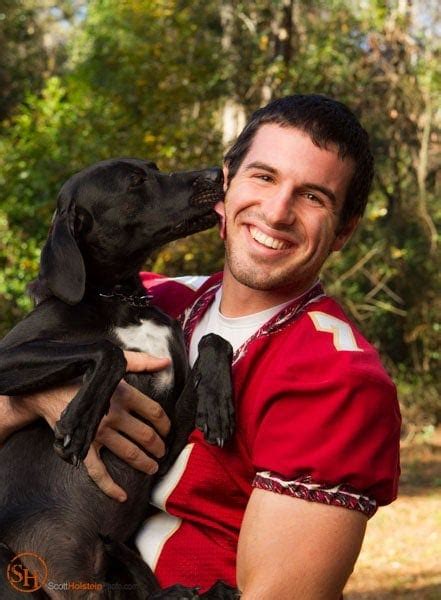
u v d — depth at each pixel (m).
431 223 17.59
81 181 3.79
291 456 2.84
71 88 15.52
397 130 17.80
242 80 15.48
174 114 15.13
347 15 17.00
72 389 3.35
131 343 3.61
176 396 3.62
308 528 2.79
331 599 2.79
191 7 15.37
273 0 15.82
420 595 8.84
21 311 14.72
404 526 11.43
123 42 15.05
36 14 25.03
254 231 3.18
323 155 3.15
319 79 16.14
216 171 3.81
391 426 2.91
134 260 3.78
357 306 16.92
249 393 3.12
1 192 14.42
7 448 3.52
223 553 3.13
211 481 3.16
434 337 18.25
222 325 3.37
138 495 3.40
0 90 21.80
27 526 3.34
